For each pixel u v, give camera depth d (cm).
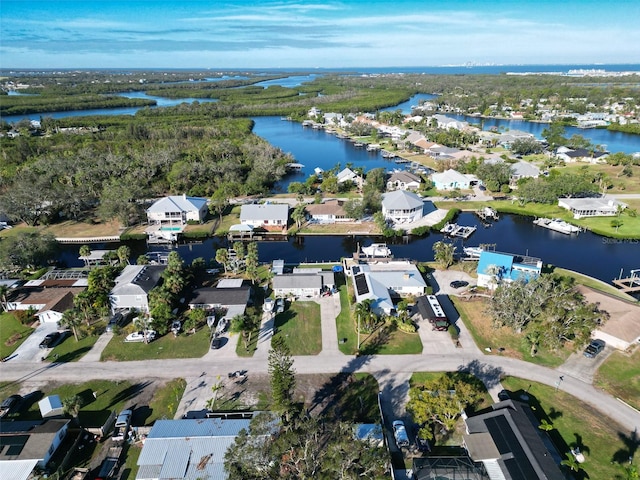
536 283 6588
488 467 4197
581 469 4312
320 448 4303
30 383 5566
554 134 19100
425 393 4709
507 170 13988
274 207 11262
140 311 7094
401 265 8456
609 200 11862
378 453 3891
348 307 7294
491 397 5266
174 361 5962
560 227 10850
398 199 11300
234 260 8769
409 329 6531
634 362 5853
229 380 5581
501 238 10556
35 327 6769
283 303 7288
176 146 17500
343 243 10375
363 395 5316
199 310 6688
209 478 4016
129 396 5334
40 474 4297
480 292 7725
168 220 11325
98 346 6300
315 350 6181
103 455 4538
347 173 14662
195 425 4659
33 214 11144
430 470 4141
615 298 6931
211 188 13825
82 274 8444
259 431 3972
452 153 17675
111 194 11388
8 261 8406
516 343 6303
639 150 18862
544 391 5366
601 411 5059
